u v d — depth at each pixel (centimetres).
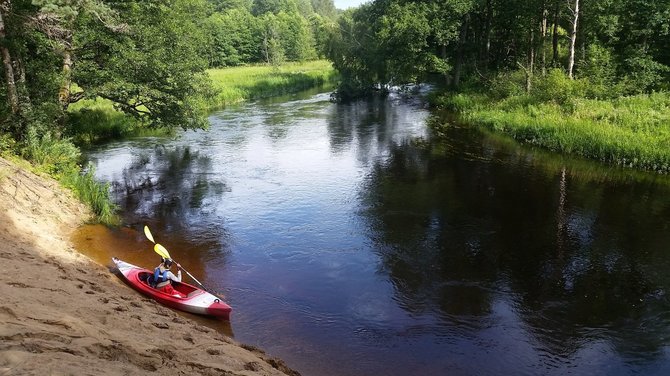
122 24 1933
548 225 1484
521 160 2222
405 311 1039
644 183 1858
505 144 2539
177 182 1953
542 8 3378
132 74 2008
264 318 998
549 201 1689
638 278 1168
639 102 2536
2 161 1363
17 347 446
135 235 1392
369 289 1127
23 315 539
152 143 2636
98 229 1366
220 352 714
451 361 877
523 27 3750
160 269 1027
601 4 2997
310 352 889
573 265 1236
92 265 1081
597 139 2202
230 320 984
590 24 3203
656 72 2903
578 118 2517
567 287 1134
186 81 2130
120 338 590
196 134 2911
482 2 3747
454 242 1377
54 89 1809
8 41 1631
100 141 2666
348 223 1516
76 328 554
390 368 854
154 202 1711
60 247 1128
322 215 1585
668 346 916
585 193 1761
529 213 1584
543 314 1027
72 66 1975
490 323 995
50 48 1861
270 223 1519
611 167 2080
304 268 1225
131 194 1798
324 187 1880
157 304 939
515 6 3534
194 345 711
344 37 5300
